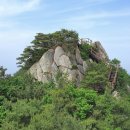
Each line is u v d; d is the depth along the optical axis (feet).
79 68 276.00
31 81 249.14
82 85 264.93
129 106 236.63
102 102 228.63
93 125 211.61
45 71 268.41
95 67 281.33
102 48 307.58
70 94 226.58
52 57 273.95
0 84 232.94
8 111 207.41
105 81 267.80
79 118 218.79
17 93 232.12
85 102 223.71
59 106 216.74
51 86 249.55
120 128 218.59
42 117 196.34
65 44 280.72
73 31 286.66
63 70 267.59
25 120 200.64
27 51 286.87
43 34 286.25
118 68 296.92
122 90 291.38
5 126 191.83
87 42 301.84
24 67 286.05
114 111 228.43
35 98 222.48
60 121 194.80
